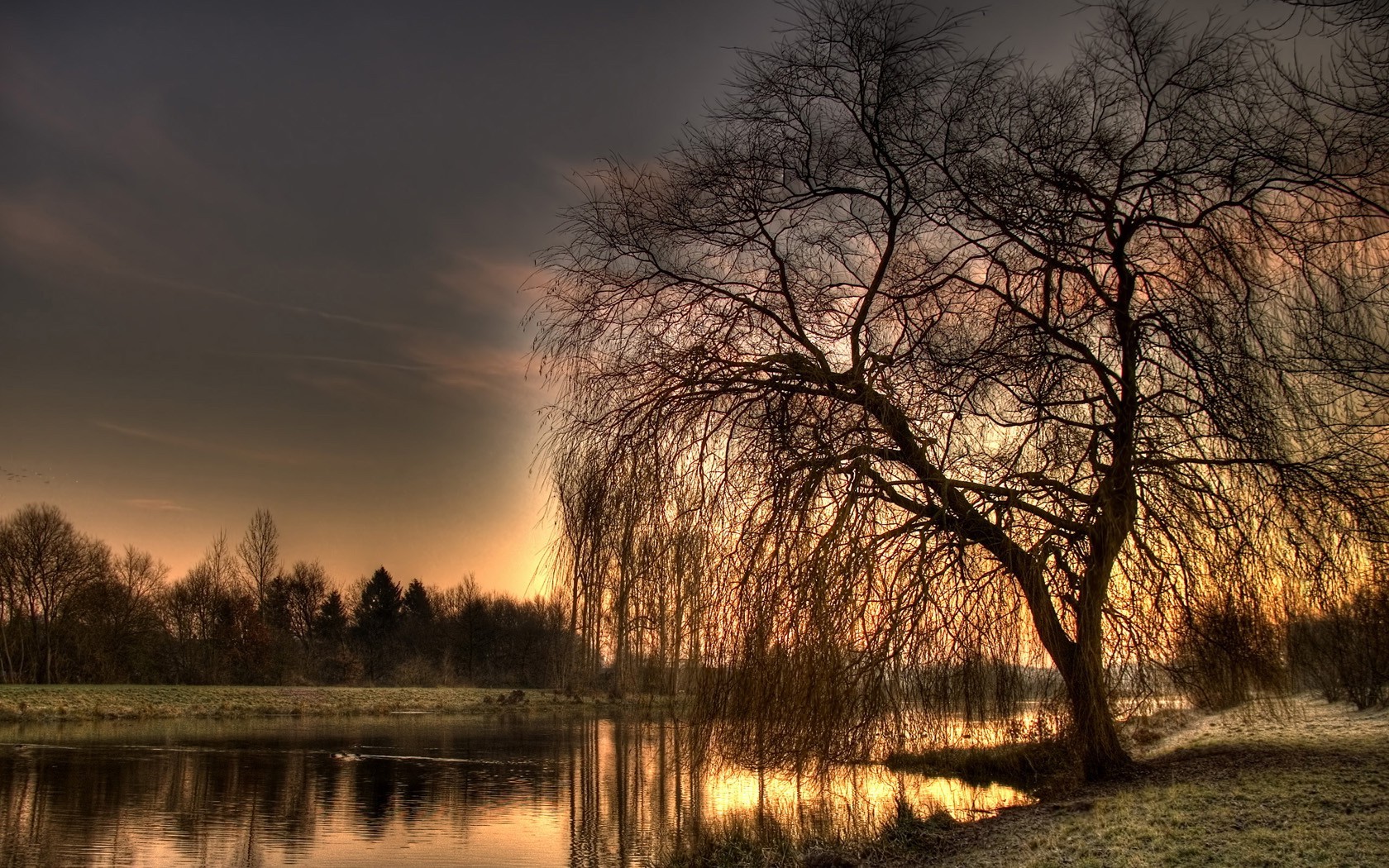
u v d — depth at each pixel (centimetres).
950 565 1253
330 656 7844
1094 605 1320
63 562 5847
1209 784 1287
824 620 1200
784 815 1592
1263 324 1288
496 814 2241
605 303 1490
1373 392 1186
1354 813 1045
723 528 1309
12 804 2239
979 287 1399
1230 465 1321
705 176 1488
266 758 3231
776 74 1486
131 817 2145
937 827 1416
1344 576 1327
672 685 1354
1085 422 1348
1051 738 1538
